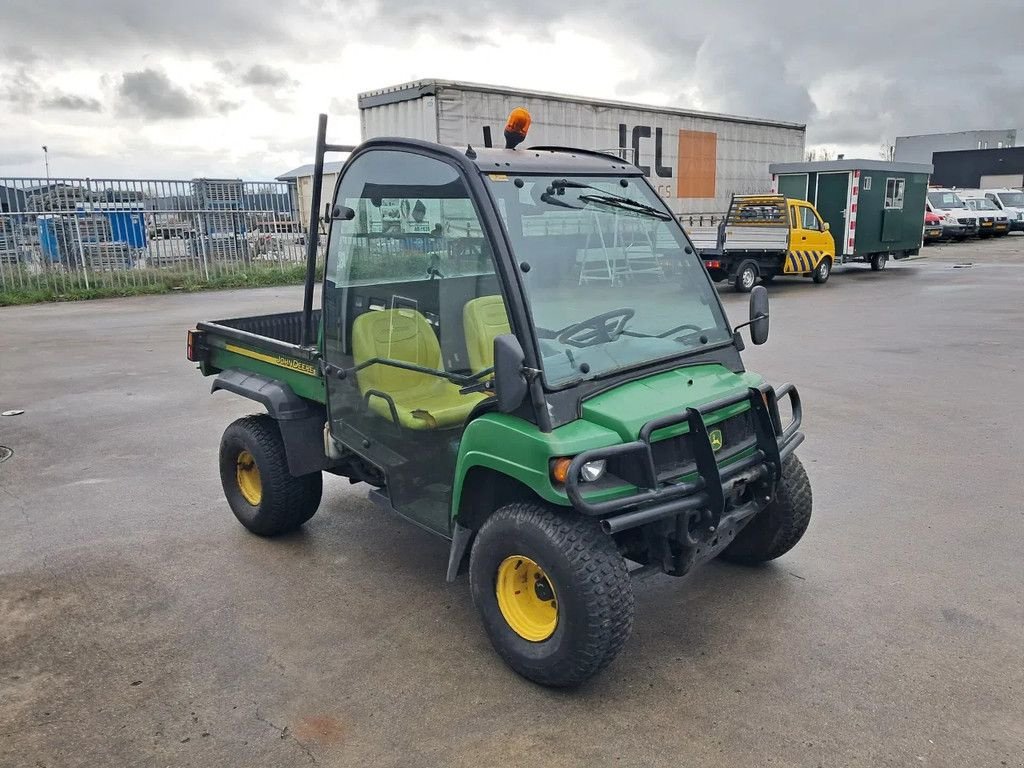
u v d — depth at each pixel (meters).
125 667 3.51
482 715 3.16
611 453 2.93
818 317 12.88
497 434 3.14
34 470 6.07
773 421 3.73
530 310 3.15
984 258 23.64
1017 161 47.00
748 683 3.34
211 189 18.78
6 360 10.19
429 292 3.50
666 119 17.30
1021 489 5.44
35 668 3.50
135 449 6.57
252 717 3.16
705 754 2.92
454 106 13.02
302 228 20.11
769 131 20.50
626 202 3.68
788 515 4.06
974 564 4.39
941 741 2.97
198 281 18.39
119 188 17.75
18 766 2.89
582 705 3.21
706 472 3.19
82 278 17.05
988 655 3.53
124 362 10.01
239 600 4.10
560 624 3.13
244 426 4.76
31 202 16.88
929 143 54.31
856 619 3.84
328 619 3.91
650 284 3.70
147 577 4.36
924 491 5.43
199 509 5.32
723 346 3.81
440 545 4.76
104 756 2.95
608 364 3.32
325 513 5.27
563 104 14.87
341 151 3.93
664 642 3.66
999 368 8.98
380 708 3.21
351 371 3.96
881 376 8.67
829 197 19.44
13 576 4.36
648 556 3.46
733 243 15.74
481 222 3.22
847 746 2.95
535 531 3.12
